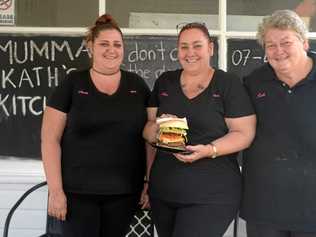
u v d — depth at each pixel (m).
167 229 2.59
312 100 2.38
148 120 2.75
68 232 2.71
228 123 2.52
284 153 2.42
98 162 2.66
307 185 2.39
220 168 2.49
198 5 3.53
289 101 2.41
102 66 2.68
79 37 3.49
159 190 2.54
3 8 3.49
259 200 2.47
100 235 2.78
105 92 2.70
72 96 2.68
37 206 3.50
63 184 2.70
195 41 2.52
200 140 2.49
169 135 2.48
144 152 2.82
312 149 2.38
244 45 3.51
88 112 2.64
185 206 2.49
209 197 2.46
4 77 3.49
